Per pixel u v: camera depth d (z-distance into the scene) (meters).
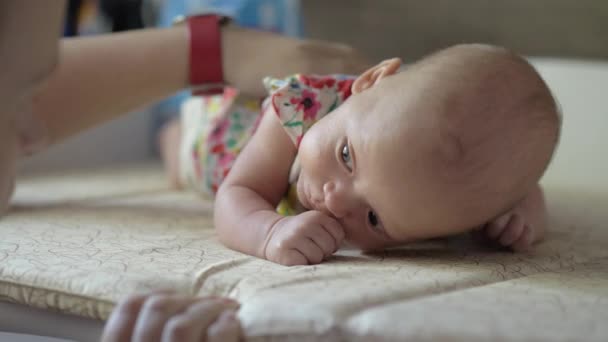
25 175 1.87
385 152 0.84
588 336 0.60
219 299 0.70
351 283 0.74
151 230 1.06
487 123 0.87
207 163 1.33
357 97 0.93
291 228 0.87
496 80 0.91
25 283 0.79
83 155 2.15
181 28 1.26
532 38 2.06
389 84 0.92
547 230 1.16
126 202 1.36
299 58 1.20
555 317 0.65
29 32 0.78
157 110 2.40
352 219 0.89
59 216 1.17
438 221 0.87
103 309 0.74
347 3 2.22
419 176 0.84
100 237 0.99
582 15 1.99
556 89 1.91
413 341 0.60
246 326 0.65
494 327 0.61
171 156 1.55
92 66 1.23
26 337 0.79
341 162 0.88
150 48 1.24
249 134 1.30
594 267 0.90
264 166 1.03
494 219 0.95
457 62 0.93
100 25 2.18
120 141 2.30
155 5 2.30
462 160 0.85
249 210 0.95
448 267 0.85
